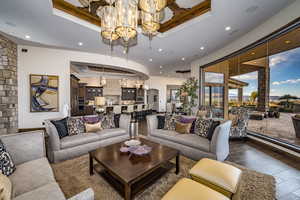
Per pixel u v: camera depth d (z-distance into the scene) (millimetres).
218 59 5012
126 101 10656
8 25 3252
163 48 4766
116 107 7297
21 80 4461
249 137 3828
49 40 4102
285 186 1940
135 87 10938
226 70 5570
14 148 1729
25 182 1360
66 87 5043
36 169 1598
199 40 4090
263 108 3912
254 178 2100
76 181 2045
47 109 4742
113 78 10000
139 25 3525
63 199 1151
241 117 3914
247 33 3715
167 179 2100
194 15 3143
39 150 1924
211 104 6090
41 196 1154
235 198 1417
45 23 3152
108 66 6043
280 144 3016
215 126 2750
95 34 3697
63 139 2764
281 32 2855
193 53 5340
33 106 4570
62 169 2361
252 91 4395
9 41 4047
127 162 1903
